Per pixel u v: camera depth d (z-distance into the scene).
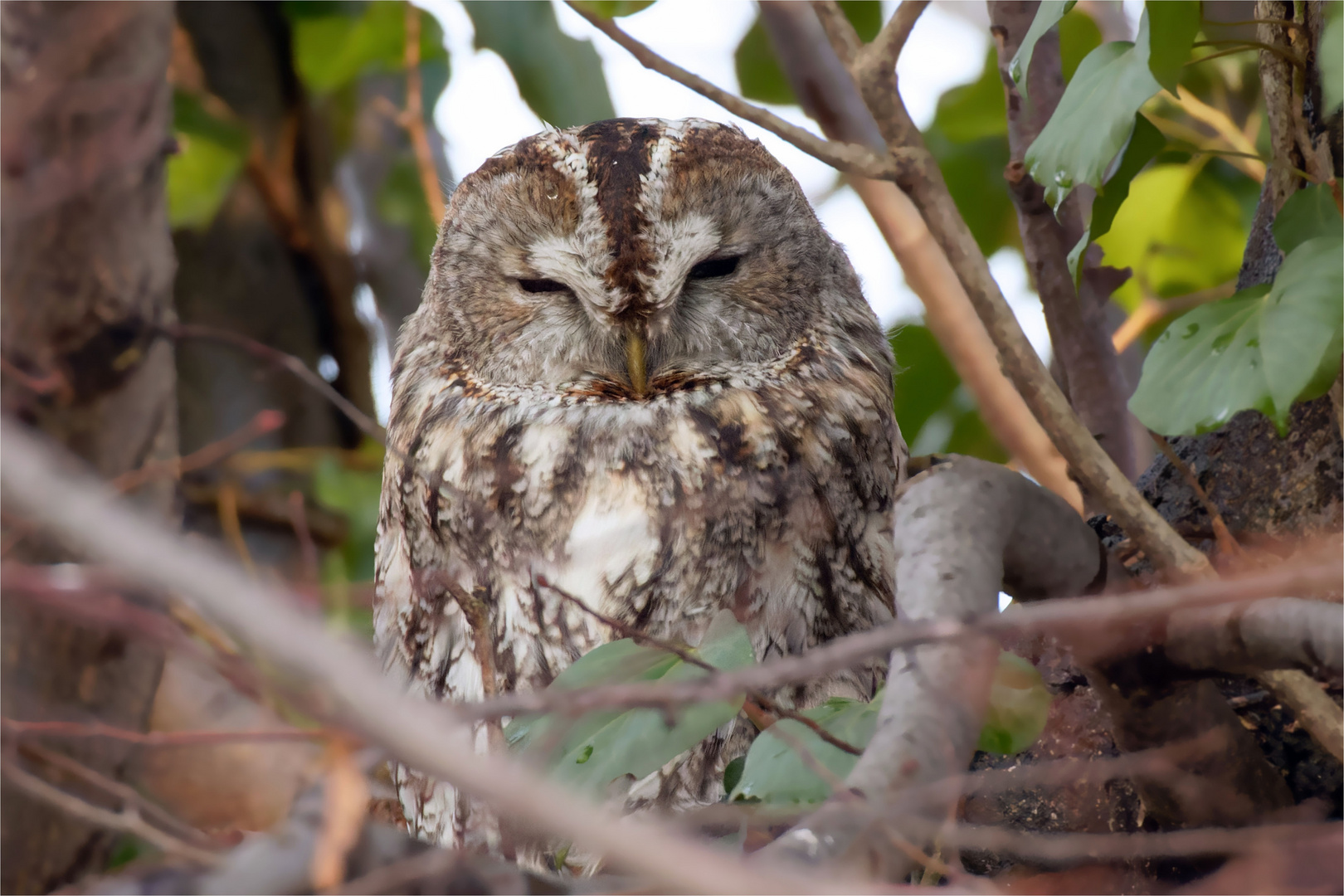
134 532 3.05
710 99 4.69
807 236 4.88
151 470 4.72
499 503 4.83
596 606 4.82
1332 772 4.70
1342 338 4.67
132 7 4.71
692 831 4.68
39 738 4.71
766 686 4.59
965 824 4.72
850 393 4.86
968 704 4.62
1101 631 4.66
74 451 4.73
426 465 4.85
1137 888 4.72
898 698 4.62
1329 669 4.63
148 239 4.73
